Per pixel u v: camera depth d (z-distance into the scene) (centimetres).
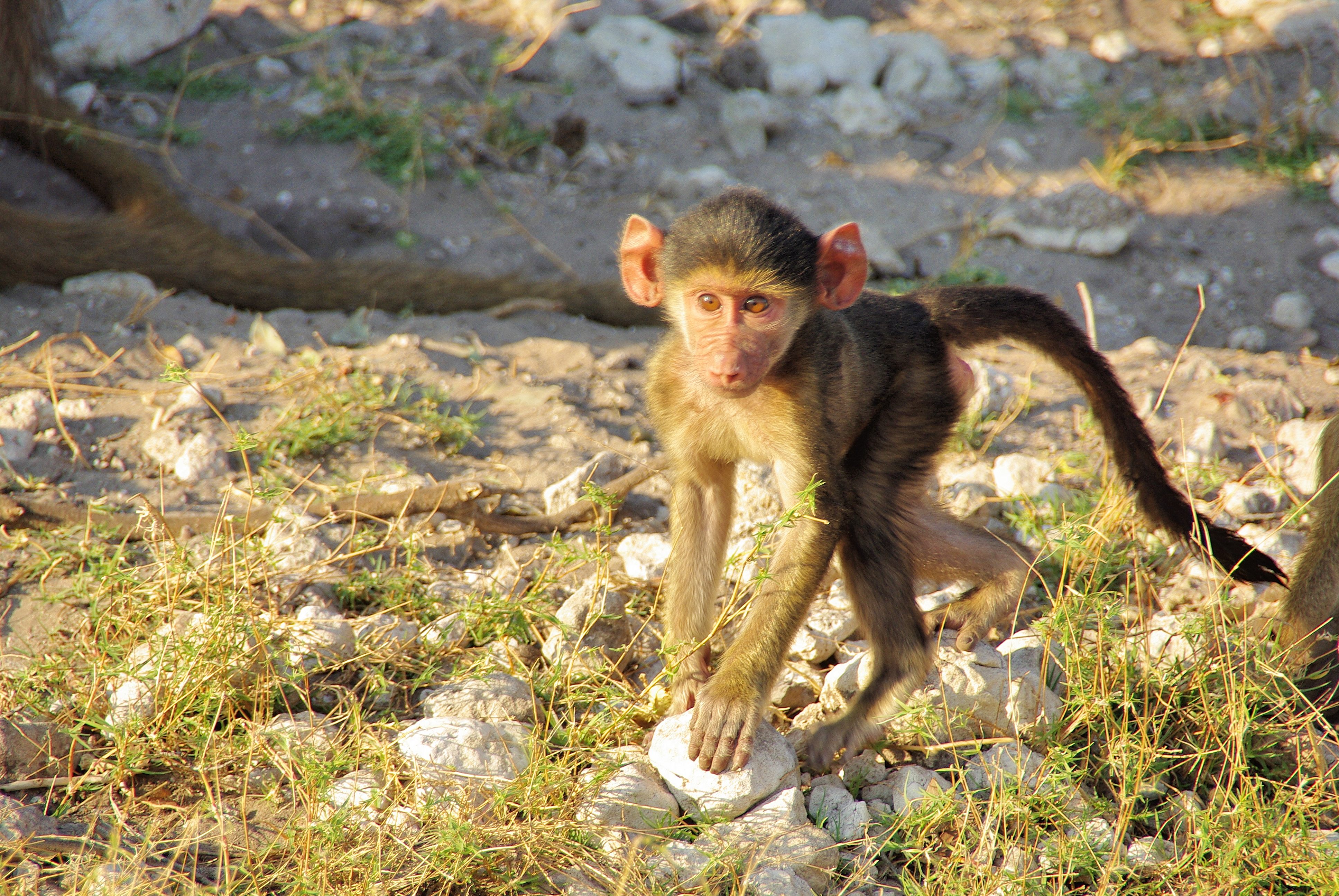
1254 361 1316
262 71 1784
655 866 616
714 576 790
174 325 1210
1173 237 1694
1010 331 840
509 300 1412
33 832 613
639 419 1137
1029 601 878
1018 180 1795
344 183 1622
